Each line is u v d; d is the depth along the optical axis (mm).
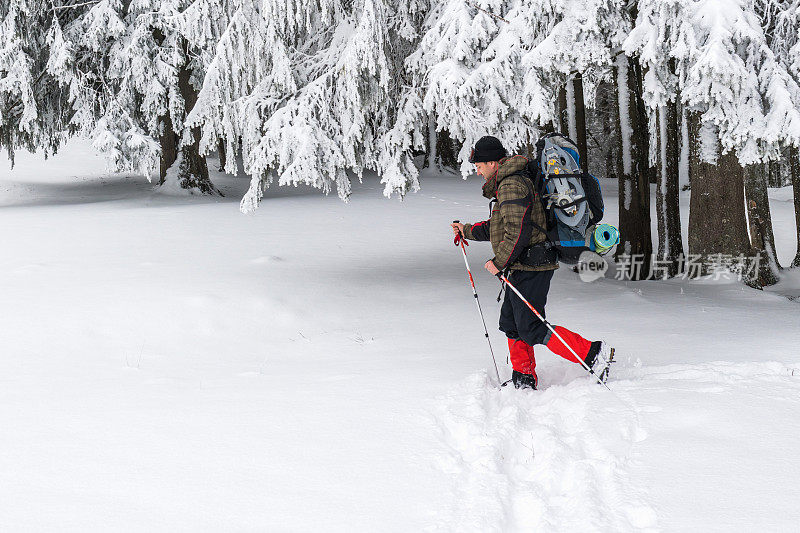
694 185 9375
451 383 4336
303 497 2746
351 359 5441
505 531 2504
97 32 18422
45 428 3717
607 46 7945
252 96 8289
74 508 2699
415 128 8188
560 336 4156
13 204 20797
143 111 19016
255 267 10055
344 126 8094
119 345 6398
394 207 18469
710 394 3719
